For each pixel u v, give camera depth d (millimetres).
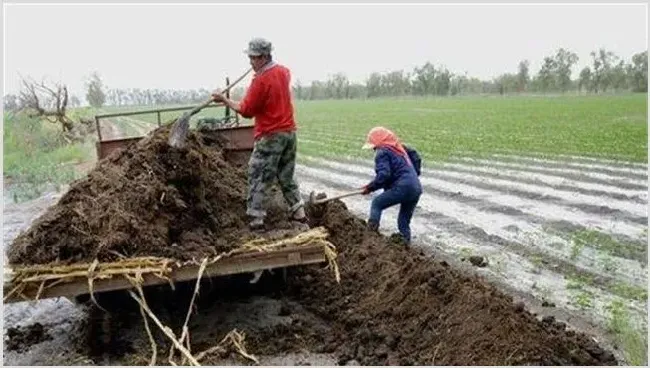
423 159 20859
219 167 8711
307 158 22828
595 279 8266
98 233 6516
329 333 6672
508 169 18266
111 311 6895
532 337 5656
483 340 5672
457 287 6379
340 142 28922
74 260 6359
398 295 6762
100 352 6496
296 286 7727
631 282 8117
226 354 6305
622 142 24438
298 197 8117
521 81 97688
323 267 8023
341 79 116250
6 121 30156
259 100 7598
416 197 8938
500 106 61719
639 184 15227
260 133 7715
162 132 8086
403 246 8133
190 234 7164
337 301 7227
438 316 6219
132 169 7301
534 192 14438
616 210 12297
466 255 9422
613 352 6176
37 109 30547
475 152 22516
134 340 6699
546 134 28984
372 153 24000
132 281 6109
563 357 5676
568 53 93000
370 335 6320
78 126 33219
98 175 7270
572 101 66312
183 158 7586
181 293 7316
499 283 8164
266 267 6523
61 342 6887
